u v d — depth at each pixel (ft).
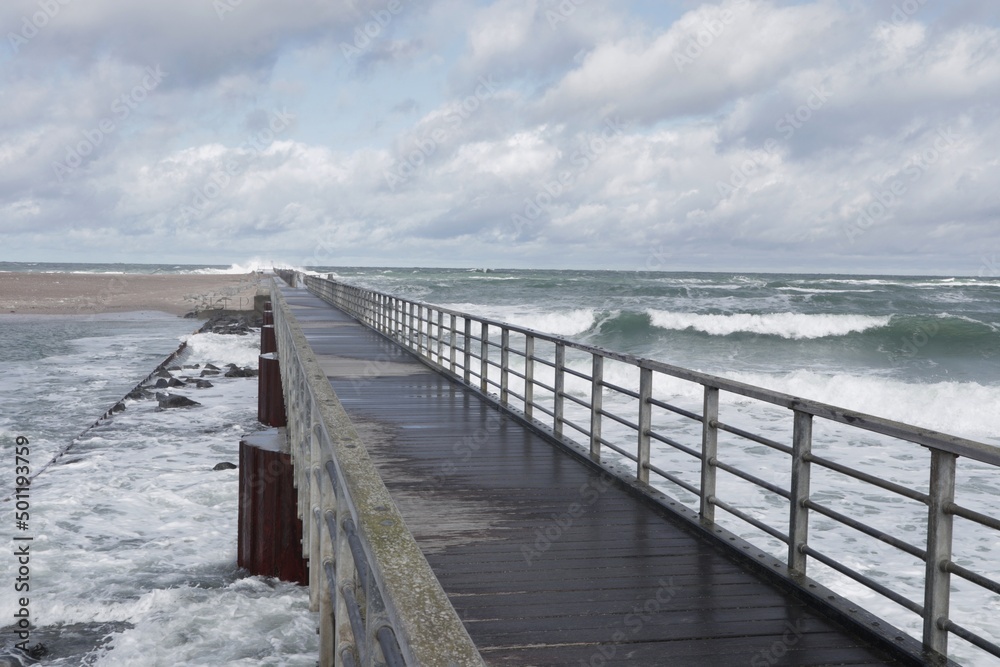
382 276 358.43
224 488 35.32
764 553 15.49
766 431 47.32
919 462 40.29
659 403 19.95
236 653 19.34
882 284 231.50
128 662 18.75
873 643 11.89
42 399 63.77
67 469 39.70
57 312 173.06
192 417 55.16
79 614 21.84
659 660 11.38
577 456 24.75
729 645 11.92
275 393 40.34
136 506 32.94
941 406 61.26
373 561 5.23
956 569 10.62
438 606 4.55
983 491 35.50
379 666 5.29
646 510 19.30
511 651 11.63
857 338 106.32
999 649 9.84
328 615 9.90
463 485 21.52
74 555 26.84
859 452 42.52
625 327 114.21
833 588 24.70
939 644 10.98
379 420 31.22
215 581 24.73
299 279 191.83
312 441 13.80
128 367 84.94
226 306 188.03
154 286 271.49
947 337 102.73
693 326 111.86
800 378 70.13
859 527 12.46
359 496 6.34
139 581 24.57
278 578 24.71
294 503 24.75
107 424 52.34
